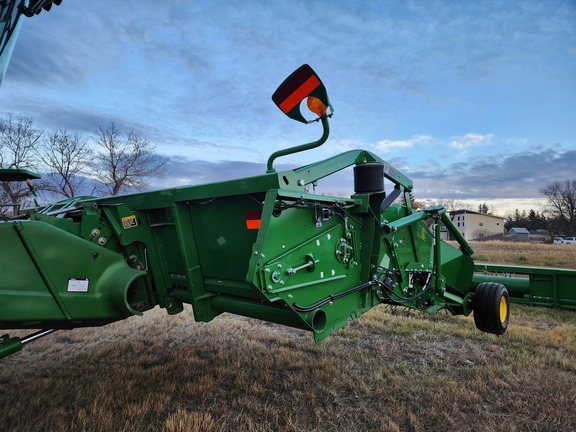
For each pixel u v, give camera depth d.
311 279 2.56
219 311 3.07
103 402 3.16
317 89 2.35
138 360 4.14
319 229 2.67
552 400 3.22
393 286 3.43
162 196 2.91
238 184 2.47
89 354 4.34
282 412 3.11
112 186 21.67
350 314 2.92
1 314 2.15
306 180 2.56
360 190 3.10
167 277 3.23
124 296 2.57
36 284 2.30
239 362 4.06
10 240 2.23
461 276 4.71
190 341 4.81
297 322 2.54
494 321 4.11
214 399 3.27
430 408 3.10
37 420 2.94
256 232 2.57
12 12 3.05
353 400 3.29
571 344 4.38
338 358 4.16
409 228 3.89
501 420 2.96
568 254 16.70
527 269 5.46
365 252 3.10
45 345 4.67
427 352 4.30
